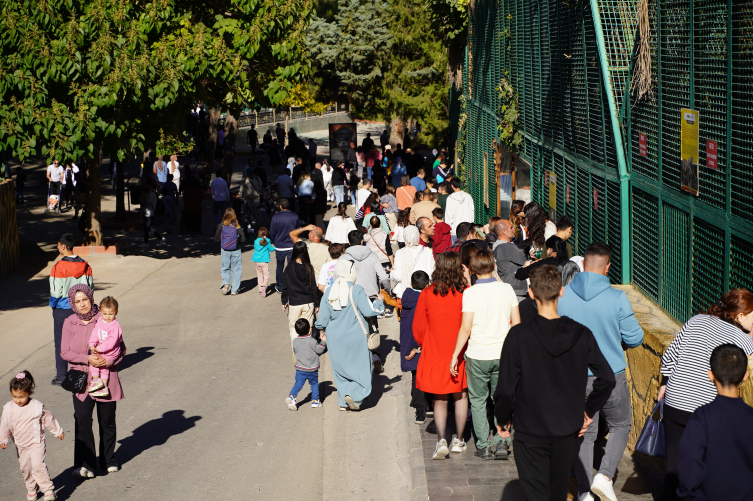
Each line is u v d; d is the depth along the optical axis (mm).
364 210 16469
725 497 3818
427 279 7977
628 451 6855
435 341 6738
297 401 9398
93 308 7305
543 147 12375
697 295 6391
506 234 8305
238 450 7805
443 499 5914
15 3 16297
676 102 6848
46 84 16875
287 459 7547
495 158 17250
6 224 17609
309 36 39812
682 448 3869
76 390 6941
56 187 27641
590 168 9547
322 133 61750
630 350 6922
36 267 18375
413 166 27391
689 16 6453
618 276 8484
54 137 16750
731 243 5695
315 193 22219
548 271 4559
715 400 3920
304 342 8953
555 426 4430
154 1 17562
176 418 8789
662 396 5016
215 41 18328
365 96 41375
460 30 23359
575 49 10180
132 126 17859
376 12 40250
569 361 4453
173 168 30359
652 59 7422
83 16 16828
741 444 3803
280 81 19500
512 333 4547
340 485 6895
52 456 7840
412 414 8617
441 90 39125
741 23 5480
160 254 20406
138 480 7090
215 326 13227
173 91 17516
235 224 15578
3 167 18828
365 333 8828
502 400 4531
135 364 11023
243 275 17891
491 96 17922
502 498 5887
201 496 6707
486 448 6738
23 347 12055
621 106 8492
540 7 12359
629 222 8234
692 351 4750
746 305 4695
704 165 6172
